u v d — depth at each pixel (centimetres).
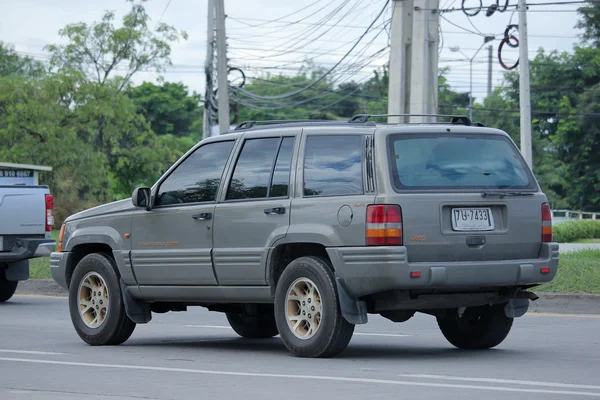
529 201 1226
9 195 2195
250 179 1286
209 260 1303
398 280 1130
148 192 1376
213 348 1378
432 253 1154
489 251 1188
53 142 7100
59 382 1023
